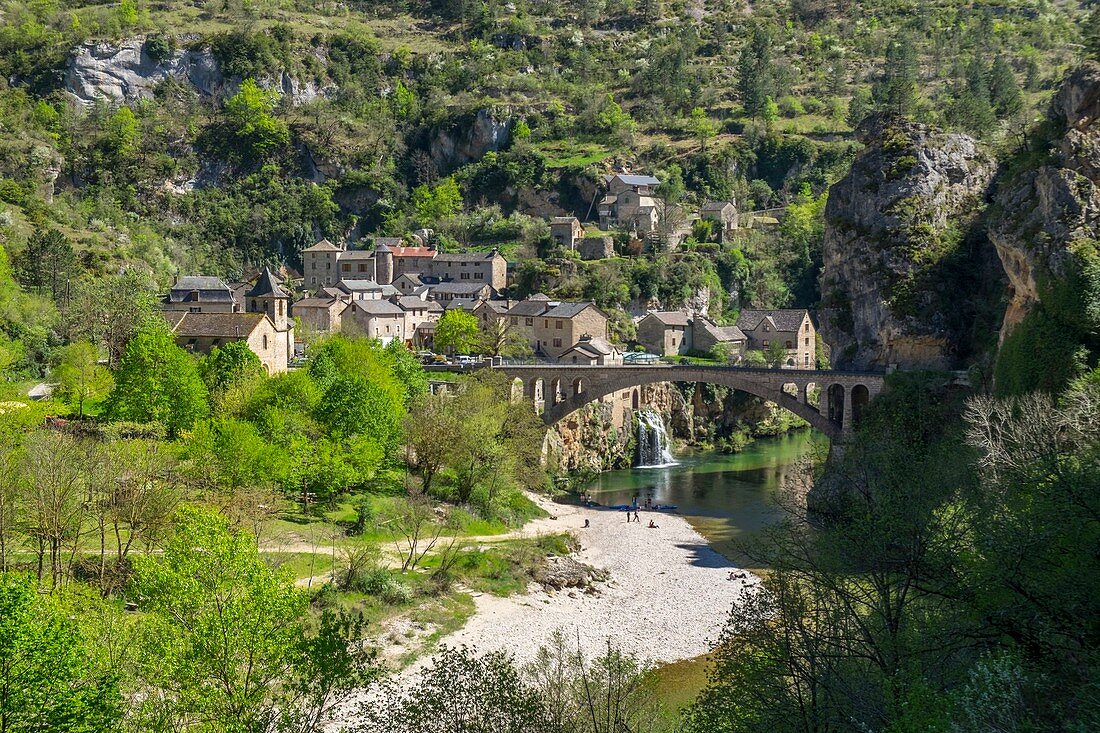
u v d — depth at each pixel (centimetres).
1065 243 7494
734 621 3189
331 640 3011
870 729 2611
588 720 2919
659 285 16900
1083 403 4369
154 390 7319
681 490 10281
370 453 7112
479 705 2831
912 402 8831
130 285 12556
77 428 7131
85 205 18800
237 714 2833
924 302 9981
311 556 5884
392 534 6731
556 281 16825
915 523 2944
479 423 7956
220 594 3005
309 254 18612
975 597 2766
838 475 4078
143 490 4878
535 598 6109
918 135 10869
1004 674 2369
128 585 4431
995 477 3488
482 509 7862
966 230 10462
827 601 3136
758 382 9844
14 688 2461
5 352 8756
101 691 2684
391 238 19812
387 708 3172
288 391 7544
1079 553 2620
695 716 3170
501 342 13838
